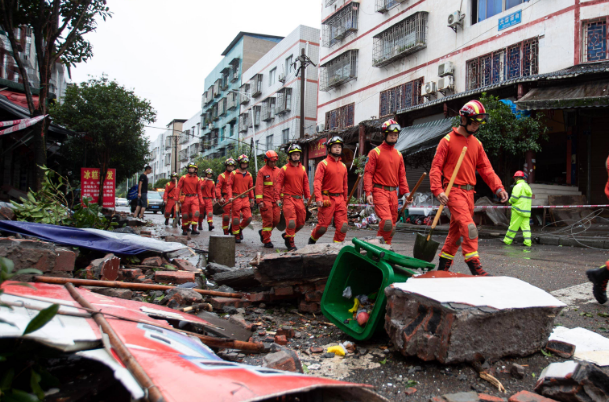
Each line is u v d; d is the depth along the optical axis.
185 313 3.11
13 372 1.55
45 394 1.58
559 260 7.01
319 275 3.85
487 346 2.65
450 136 4.70
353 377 2.64
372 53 21.59
